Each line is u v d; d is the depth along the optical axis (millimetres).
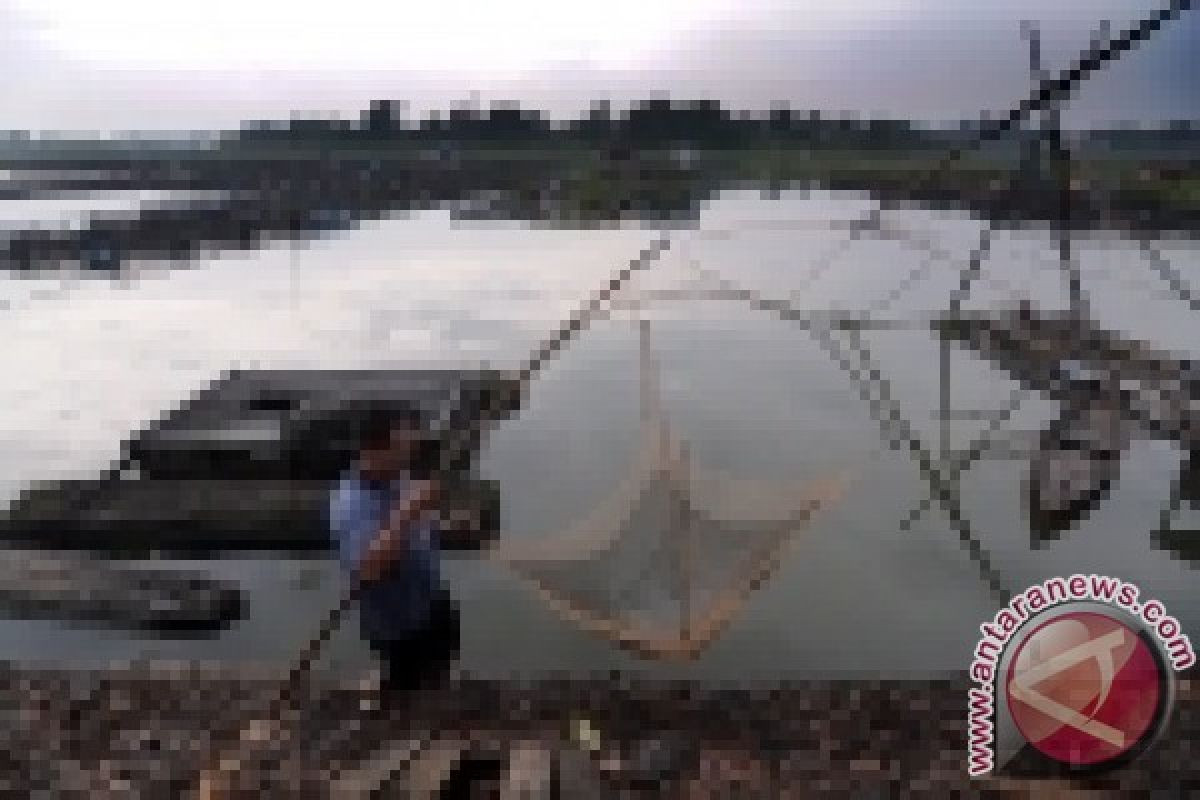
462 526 4273
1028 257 6105
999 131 5918
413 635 3396
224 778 2924
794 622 3730
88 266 7719
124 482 4738
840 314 6316
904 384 5551
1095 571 3947
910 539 4266
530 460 4879
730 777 2877
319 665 3469
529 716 3184
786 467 4805
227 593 3949
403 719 3209
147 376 6168
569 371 5934
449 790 2895
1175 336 5551
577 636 3656
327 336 6645
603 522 4316
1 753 3037
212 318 6996
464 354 6246
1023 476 4668
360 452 3537
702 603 3807
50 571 4090
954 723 3121
